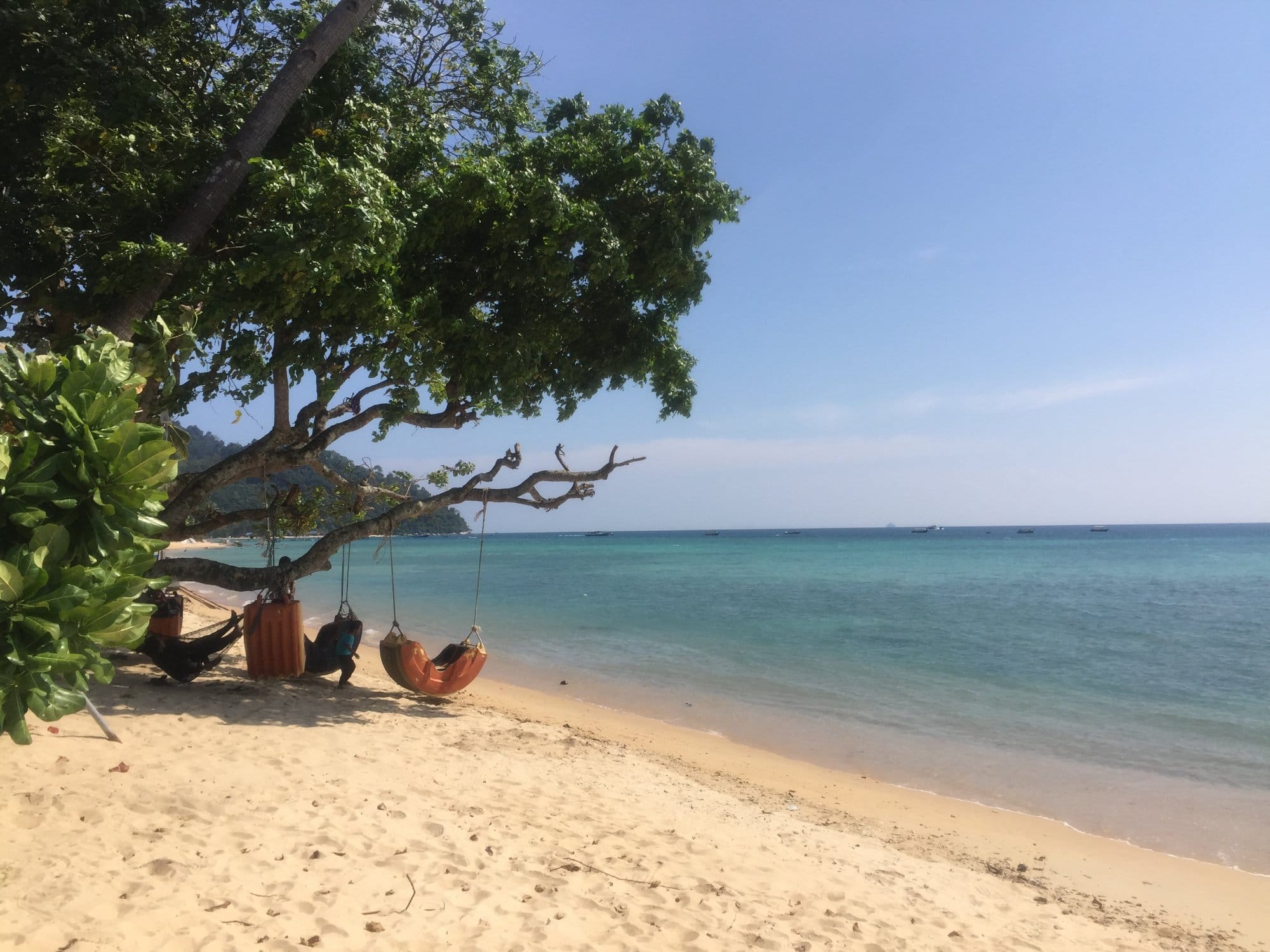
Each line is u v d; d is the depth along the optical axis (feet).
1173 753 38.73
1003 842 27.63
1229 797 32.53
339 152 33.45
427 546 478.18
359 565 233.96
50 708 9.82
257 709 31.63
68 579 9.93
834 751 38.78
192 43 35.42
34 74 29.19
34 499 10.07
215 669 39.55
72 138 29.30
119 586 10.49
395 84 38.73
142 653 33.99
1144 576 173.68
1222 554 284.61
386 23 39.55
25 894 14.42
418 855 18.58
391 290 30.58
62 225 30.07
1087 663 63.16
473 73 42.57
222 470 35.17
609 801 25.40
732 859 21.43
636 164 36.24
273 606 35.09
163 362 20.51
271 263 26.63
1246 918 22.06
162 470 10.71
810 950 16.65
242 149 29.55
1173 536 626.23
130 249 25.75
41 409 10.39
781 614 96.37
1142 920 21.65
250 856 17.38
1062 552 319.47
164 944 13.44
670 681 54.95
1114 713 46.83
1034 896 22.76
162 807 19.48
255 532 40.16
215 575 35.27
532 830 21.50
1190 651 69.62
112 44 31.60
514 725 36.91
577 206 33.94
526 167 35.99
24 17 27.12
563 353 41.24
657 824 23.56
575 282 38.70
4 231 29.68
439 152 34.96
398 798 22.40
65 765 21.52
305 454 37.11
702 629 82.84
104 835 17.53
